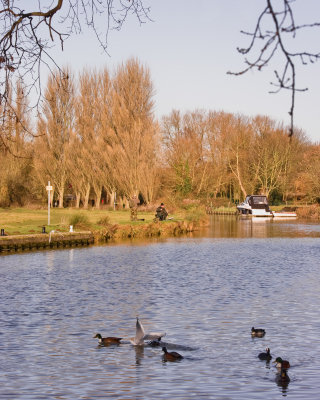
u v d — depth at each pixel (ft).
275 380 45.91
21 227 171.42
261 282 96.12
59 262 123.44
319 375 47.14
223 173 390.42
